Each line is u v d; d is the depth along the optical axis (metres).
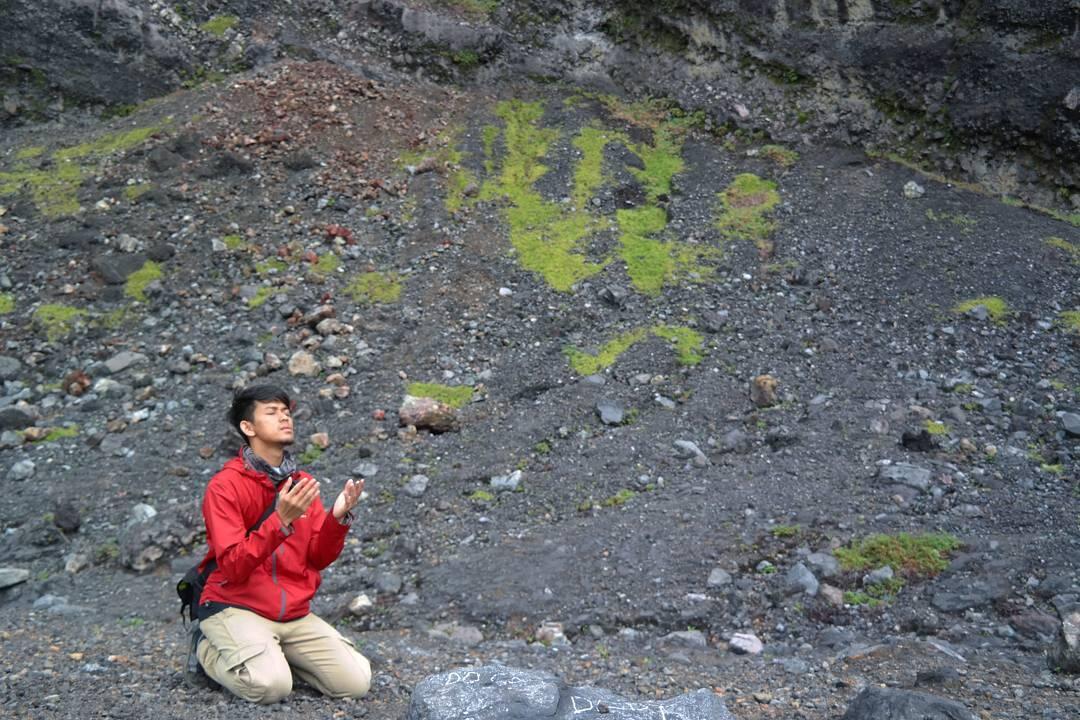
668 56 10.99
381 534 5.57
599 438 6.33
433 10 11.45
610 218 8.91
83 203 8.86
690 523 5.36
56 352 7.36
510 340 7.41
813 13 10.41
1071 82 9.09
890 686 3.84
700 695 3.21
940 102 9.72
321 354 7.24
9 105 10.30
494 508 5.75
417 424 6.48
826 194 9.17
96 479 6.10
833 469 5.80
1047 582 4.70
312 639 3.64
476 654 4.43
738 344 7.25
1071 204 9.05
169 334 7.48
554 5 11.51
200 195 8.95
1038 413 6.30
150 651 4.24
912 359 7.02
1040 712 3.46
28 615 4.91
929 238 8.46
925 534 5.11
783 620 4.71
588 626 4.71
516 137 10.16
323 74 10.78
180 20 11.17
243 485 3.53
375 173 9.38
